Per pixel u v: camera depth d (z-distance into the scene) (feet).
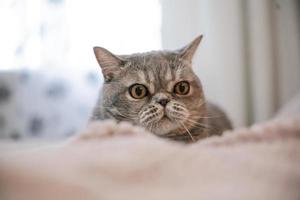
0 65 1.89
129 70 1.15
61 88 1.90
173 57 1.19
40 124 1.91
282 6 1.75
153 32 1.88
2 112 1.91
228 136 0.53
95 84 1.89
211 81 1.76
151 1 1.87
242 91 1.73
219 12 1.71
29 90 1.90
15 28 1.88
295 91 1.76
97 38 1.88
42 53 1.88
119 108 1.12
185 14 1.80
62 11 1.87
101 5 1.88
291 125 0.49
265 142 0.48
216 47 1.73
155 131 1.07
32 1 1.87
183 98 1.13
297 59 1.76
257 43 1.71
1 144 1.63
